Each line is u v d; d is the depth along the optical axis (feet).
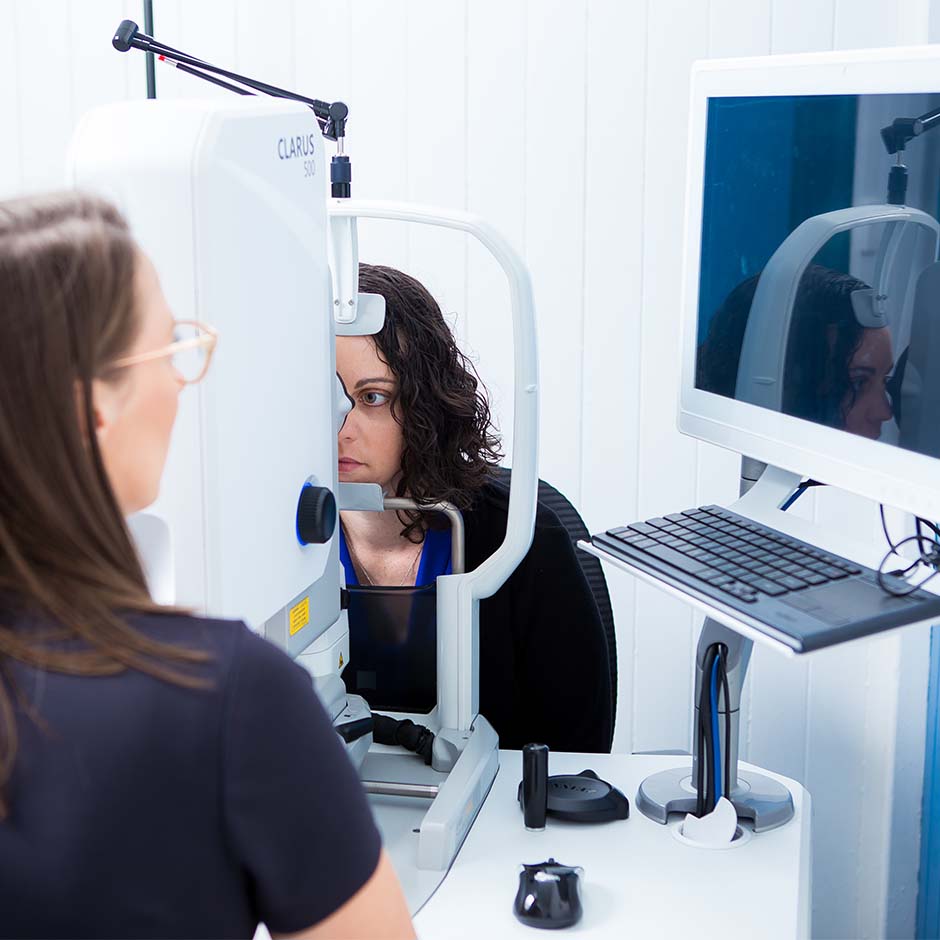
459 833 3.95
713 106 4.32
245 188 3.21
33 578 1.96
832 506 6.91
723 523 4.19
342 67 6.83
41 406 1.95
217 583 3.19
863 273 3.64
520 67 6.74
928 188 3.36
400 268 7.02
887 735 7.14
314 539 3.71
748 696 7.22
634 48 6.68
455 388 5.07
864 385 3.67
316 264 3.72
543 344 7.03
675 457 7.09
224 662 2.02
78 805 1.90
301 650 3.92
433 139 6.86
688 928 3.51
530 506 4.41
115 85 6.97
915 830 7.23
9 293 1.95
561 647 5.29
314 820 2.05
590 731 5.36
